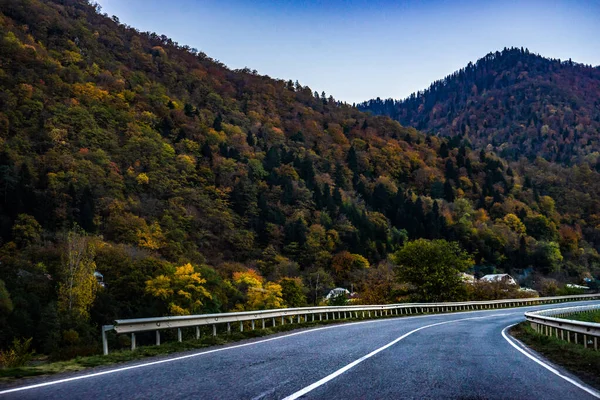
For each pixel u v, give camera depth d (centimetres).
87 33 16400
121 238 7769
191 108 14775
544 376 885
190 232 9244
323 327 2289
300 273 9006
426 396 659
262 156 13750
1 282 4434
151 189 10138
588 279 11231
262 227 10438
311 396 639
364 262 9744
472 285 6750
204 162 12081
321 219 11231
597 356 1180
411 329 2105
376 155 16175
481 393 694
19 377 821
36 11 15350
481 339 1673
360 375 815
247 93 19825
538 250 11894
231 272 8169
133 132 11525
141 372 845
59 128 10250
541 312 3086
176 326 1453
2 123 9575
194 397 626
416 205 12950
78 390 677
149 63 17738
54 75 12062
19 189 7738
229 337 1636
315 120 19138
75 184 8775
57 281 5325
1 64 11538
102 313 5366
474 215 13612
